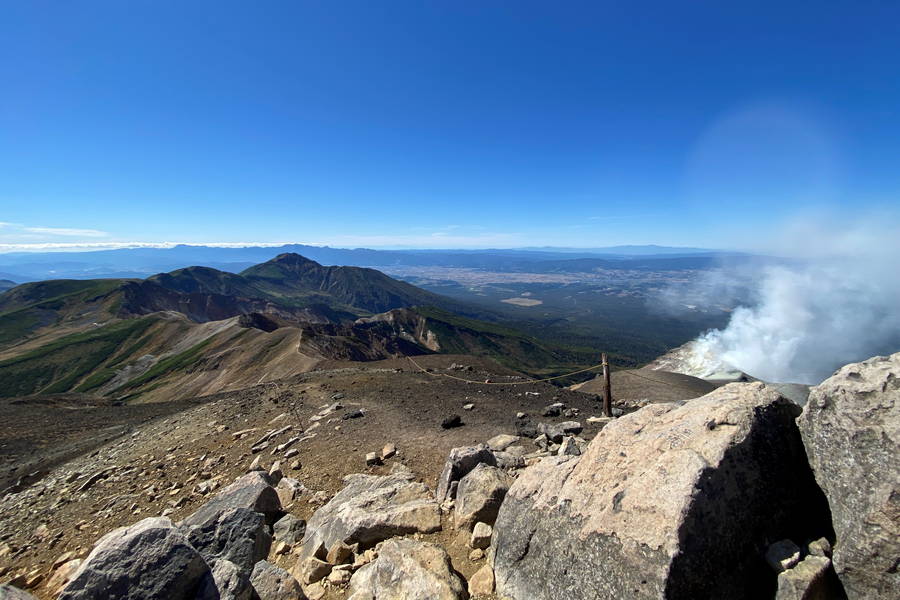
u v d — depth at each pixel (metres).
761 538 5.56
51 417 50.47
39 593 10.43
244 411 27.50
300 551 9.70
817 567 5.04
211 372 104.00
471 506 9.33
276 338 110.38
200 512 11.24
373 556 8.55
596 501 6.54
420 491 11.24
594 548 6.07
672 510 5.50
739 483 5.69
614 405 24.09
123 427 40.69
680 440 6.45
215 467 17.66
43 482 25.05
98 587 6.06
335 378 35.91
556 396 25.78
